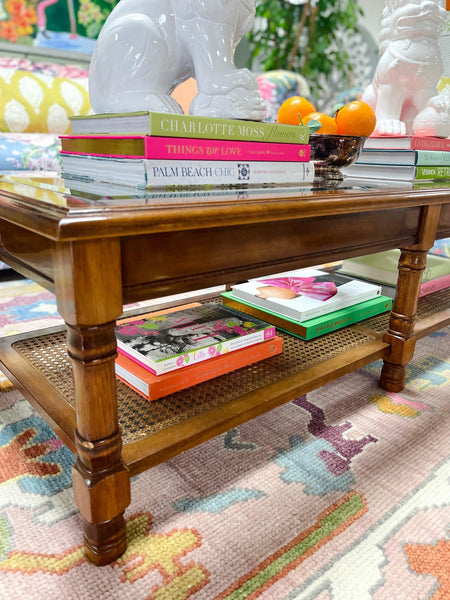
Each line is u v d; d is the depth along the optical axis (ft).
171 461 2.59
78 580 1.82
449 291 4.42
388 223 2.69
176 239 1.73
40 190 2.02
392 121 3.81
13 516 2.14
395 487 2.41
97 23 8.94
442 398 3.36
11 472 2.45
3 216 1.86
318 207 2.03
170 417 2.26
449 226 3.32
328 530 2.11
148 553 1.96
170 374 2.49
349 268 4.63
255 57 10.98
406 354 3.30
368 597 1.78
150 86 2.51
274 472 2.51
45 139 6.81
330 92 11.25
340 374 2.87
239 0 2.50
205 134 2.16
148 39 2.43
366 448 2.74
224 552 1.98
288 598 1.77
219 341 2.72
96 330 1.62
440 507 2.28
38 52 8.45
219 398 2.45
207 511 2.21
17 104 7.14
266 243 2.04
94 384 1.70
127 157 2.11
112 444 1.81
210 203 1.72
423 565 1.93
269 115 8.90
